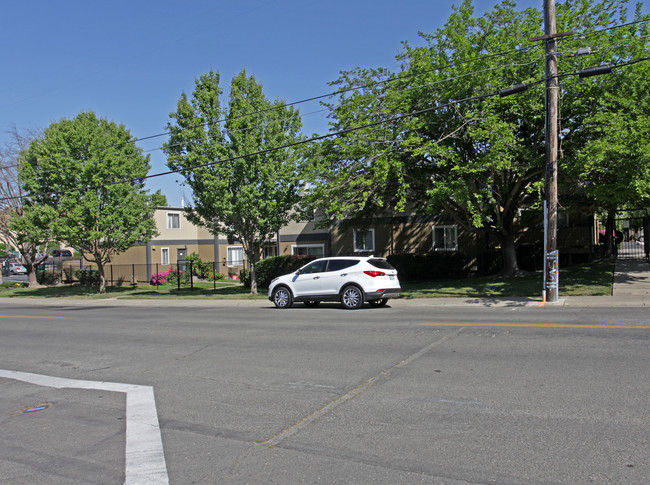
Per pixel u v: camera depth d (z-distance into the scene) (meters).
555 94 14.39
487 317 12.23
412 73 17.45
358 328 11.42
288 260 27.58
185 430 5.50
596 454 4.32
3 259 59.25
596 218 30.62
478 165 16.09
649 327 9.80
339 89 17.98
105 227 26.70
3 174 32.44
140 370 8.48
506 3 17.42
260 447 4.91
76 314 18.20
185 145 22.11
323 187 18.09
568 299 15.28
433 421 5.30
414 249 27.30
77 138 26.09
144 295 26.89
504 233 22.11
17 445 5.34
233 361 8.73
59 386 7.75
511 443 4.64
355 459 4.49
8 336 13.16
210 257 37.56
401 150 17.36
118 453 4.97
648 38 16.02
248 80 22.94
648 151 13.89
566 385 6.24
